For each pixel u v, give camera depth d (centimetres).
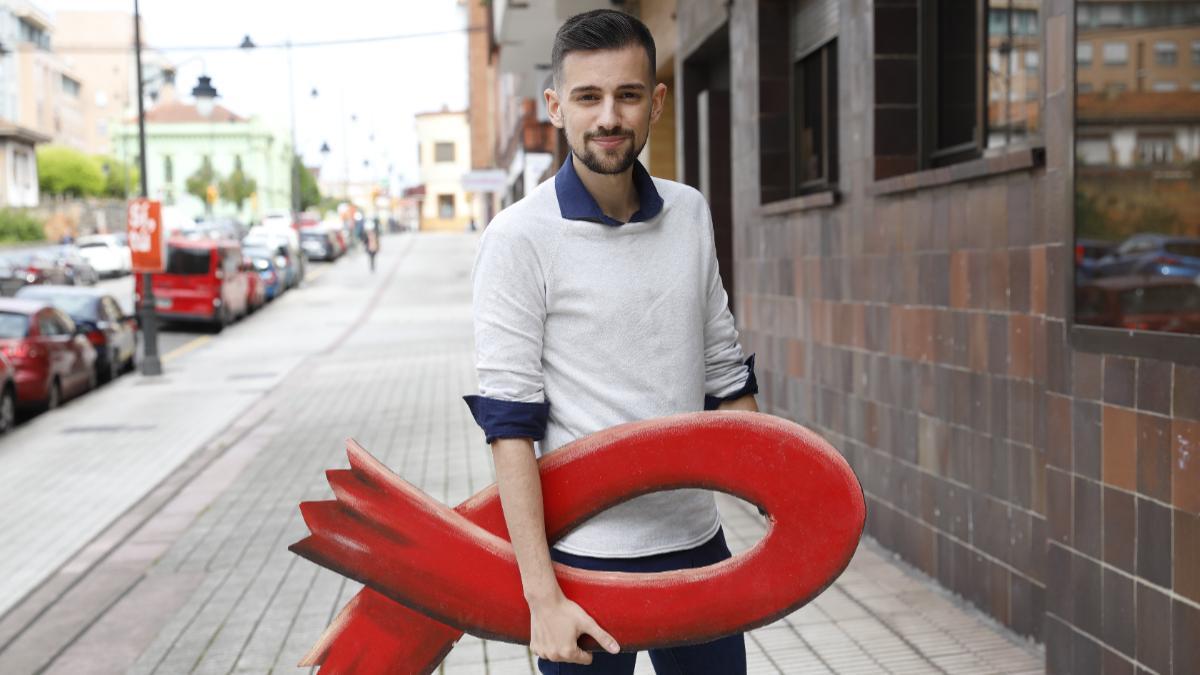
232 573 635
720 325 231
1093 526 380
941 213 525
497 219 212
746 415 205
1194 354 325
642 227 213
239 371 1877
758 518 699
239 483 909
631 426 206
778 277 789
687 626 206
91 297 1859
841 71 657
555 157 2336
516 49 2181
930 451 544
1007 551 472
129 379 1836
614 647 203
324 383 1606
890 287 588
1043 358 439
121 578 637
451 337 2280
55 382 1505
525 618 209
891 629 483
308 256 5378
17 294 1847
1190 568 329
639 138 206
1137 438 354
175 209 5694
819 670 440
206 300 2653
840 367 667
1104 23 386
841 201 659
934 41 597
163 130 10469
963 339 507
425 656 221
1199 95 367
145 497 878
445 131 11325
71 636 537
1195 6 366
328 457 1001
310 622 536
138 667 483
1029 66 489
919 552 561
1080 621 390
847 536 200
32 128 9894
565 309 211
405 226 11594
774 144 834
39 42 10281
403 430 1129
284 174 11619
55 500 895
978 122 540
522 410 203
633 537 218
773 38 830
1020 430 458
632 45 203
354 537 212
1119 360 364
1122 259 389
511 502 202
